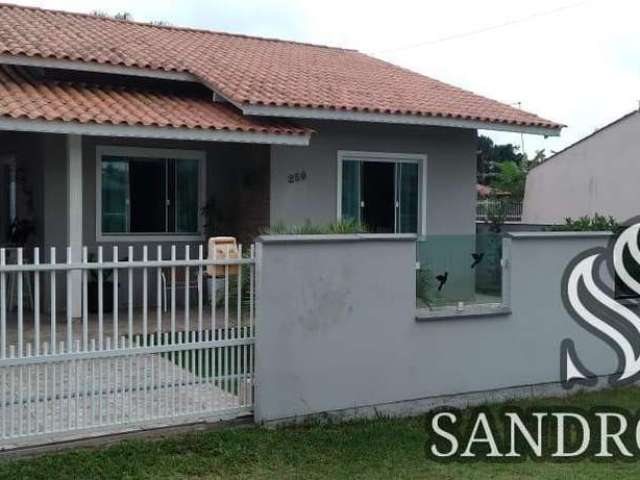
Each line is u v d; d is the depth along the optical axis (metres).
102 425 6.32
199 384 6.83
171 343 6.64
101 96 12.14
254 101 11.93
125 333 9.09
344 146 13.78
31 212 13.09
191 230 14.20
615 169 23.61
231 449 6.38
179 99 13.02
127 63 12.32
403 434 7.20
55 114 10.45
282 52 17.23
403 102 13.88
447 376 8.28
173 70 12.80
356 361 7.62
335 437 6.95
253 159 13.58
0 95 10.98
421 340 8.09
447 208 14.88
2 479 5.48
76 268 6.13
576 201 24.92
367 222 14.13
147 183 13.73
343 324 7.53
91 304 11.83
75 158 11.32
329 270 7.43
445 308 8.39
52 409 6.12
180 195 14.05
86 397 6.26
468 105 14.86
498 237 8.79
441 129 14.76
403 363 7.95
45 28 14.01
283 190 13.24
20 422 5.98
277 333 7.12
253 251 7.14
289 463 6.26
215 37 17.34
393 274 7.88
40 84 12.05
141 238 13.63
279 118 12.84
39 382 6.05
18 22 14.12
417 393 8.06
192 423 6.79
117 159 13.41
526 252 8.88
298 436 6.88
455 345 8.34
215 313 6.93
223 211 14.34
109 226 13.38
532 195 26.66
